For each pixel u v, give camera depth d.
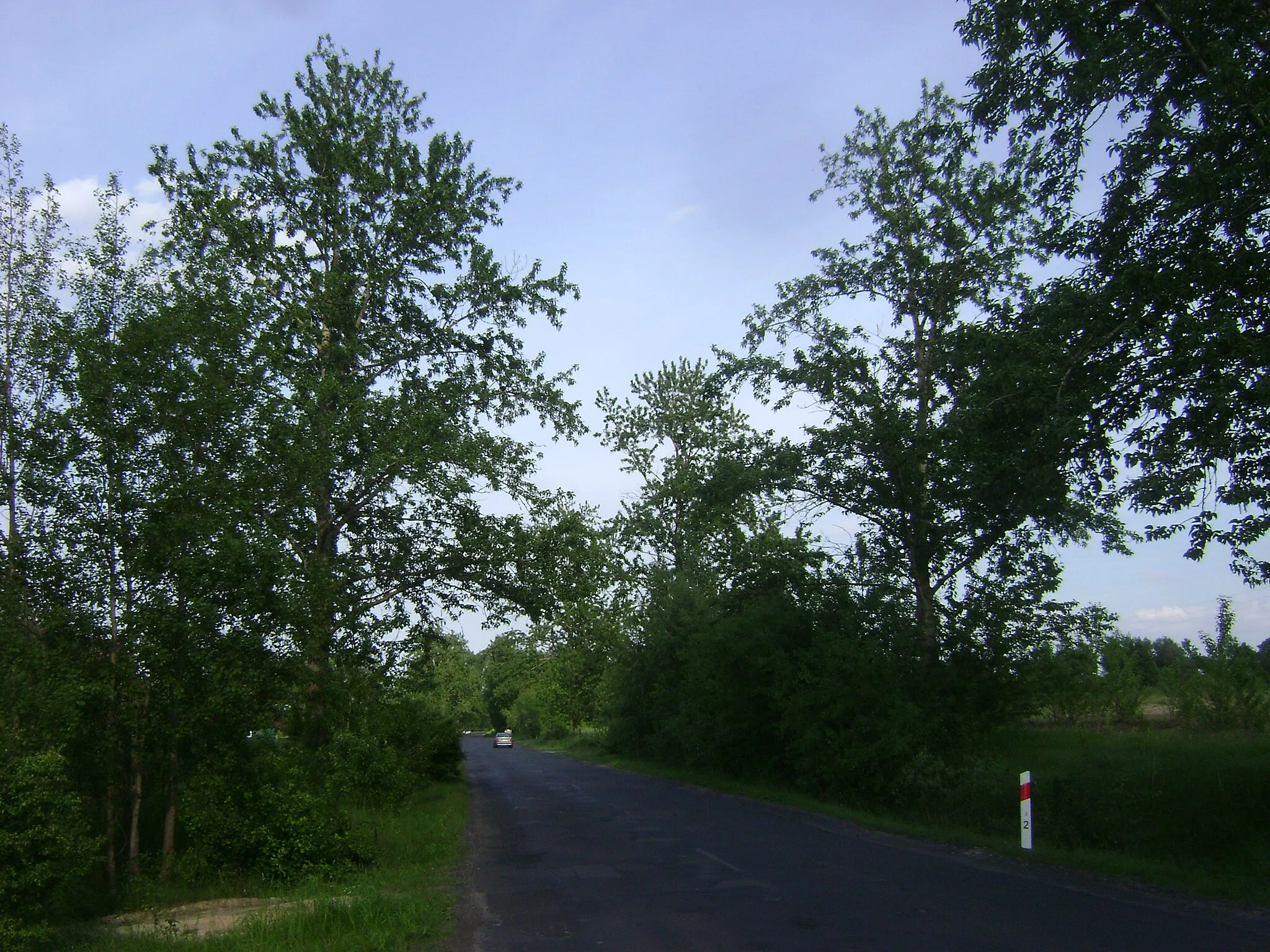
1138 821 12.85
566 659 55.44
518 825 18.78
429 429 19.42
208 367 12.18
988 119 13.51
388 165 22.53
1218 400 10.95
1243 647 22.17
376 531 21.77
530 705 90.06
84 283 11.80
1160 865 11.00
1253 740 17.11
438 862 13.82
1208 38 11.63
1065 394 12.92
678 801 23.22
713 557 31.08
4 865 8.07
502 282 23.52
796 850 13.66
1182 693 22.73
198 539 11.70
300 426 13.49
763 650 24.02
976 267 21.44
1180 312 11.98
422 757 25.17
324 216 22.23
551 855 14.09
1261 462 11.58
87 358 11.39
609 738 46.66
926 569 22.12
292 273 21.41
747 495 23.31
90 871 10.90
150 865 11.90
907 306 22.47
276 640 12.48
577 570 23.80
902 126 22.58
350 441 18.17
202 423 12.06
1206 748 15.94
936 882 10.57
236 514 12.20
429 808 21.34
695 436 39.16
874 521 22.83
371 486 20.70
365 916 8.93
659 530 38.62
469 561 22.59
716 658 25.86
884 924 8.26
